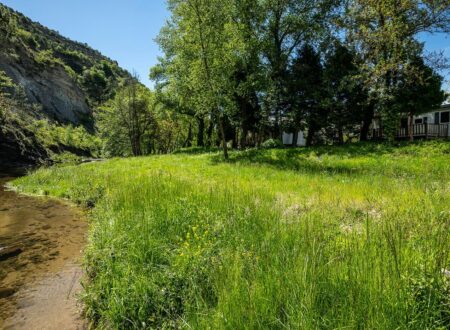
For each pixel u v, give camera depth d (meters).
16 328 4.82
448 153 19.98
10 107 36.03
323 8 29.98
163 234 6.76
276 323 3.37
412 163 18.42
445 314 3.34
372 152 22.47
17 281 6.42
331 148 25.20
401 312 3.24
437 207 7.37
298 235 5.56
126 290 4.80
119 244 6.43
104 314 4.73
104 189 14.40
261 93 31.92
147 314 4.45
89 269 6.41
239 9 29.92
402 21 23.61
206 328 3.59
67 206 13.59
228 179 14.62
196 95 26.38
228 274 4.20
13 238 9.27
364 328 3.03
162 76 42.06
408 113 27.45
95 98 106.88
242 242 5.72
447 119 31.17
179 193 9.97
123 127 52.31
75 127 72.06
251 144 46.75
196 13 23.11
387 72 24.00
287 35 31.94
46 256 7.78
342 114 28.23
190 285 4.62
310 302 3.33
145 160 28.72
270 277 3.99
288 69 30.98
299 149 26.34
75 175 20.11
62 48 132.12
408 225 5.52
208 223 6.97
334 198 9.75
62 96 76.50
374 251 4.39
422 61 24.16
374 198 9.40
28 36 83.69
